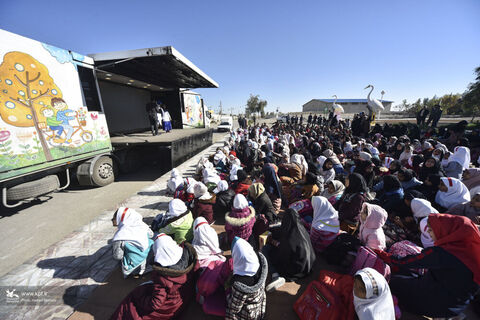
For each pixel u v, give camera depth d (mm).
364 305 1663
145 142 7750
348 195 3518
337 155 8219
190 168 8500
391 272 2371
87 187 6941
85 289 2639
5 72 4012
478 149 7910
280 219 4027
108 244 3557
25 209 5395
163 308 1972
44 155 4773
